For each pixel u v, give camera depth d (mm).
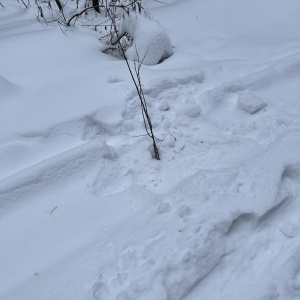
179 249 1682
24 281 1628
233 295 1612
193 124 2607
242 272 1700
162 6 4375
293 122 2504
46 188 2041
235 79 3016
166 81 2842
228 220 1794
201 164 2268
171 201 1944
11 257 1735
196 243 1700
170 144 2447
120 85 2791
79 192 2053
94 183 2113
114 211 1949
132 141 2498
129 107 2670
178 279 1603
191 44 3604
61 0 3840
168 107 2752
